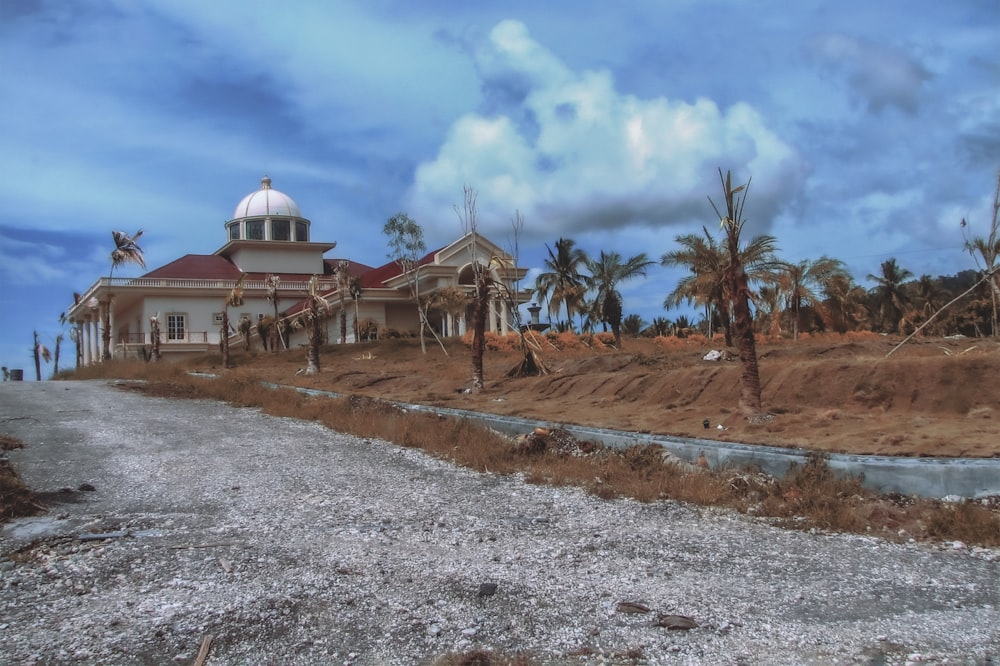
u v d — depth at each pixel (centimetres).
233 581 688
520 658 524
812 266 3291
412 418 1697
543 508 984
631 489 1054
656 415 1644
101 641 558
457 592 659
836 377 1555
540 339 3969
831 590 661
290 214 7219
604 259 3906
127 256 4441
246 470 1234
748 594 652
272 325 5372
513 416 1719
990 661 510
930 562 742
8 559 756
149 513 947
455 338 4634
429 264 5484
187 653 538
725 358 2577
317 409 1931
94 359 6338
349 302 5734
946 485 952
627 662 518
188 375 3250
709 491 1011
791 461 1076
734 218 1511
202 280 6028
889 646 538
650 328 8181
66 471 1209
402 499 1036
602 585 677
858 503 948
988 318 5478
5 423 1777
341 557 762
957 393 1364
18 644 554
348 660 524
